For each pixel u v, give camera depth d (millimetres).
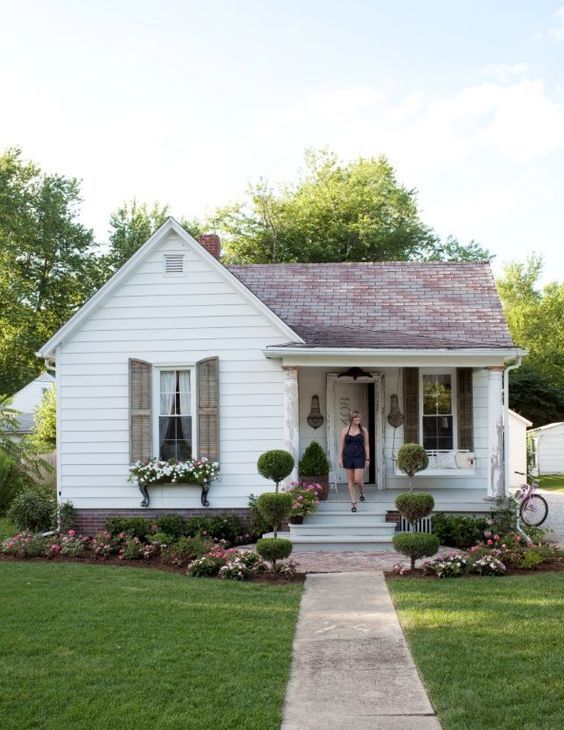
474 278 19453
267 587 11156
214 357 16312
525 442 32250
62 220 44844
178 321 16469
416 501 12664
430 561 12203
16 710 6457
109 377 16531
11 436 24203
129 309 16531
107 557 13828
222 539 15320
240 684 7039
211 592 10719
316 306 18328
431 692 6863
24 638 8391
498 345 16156
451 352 15711
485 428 17594
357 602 10211
